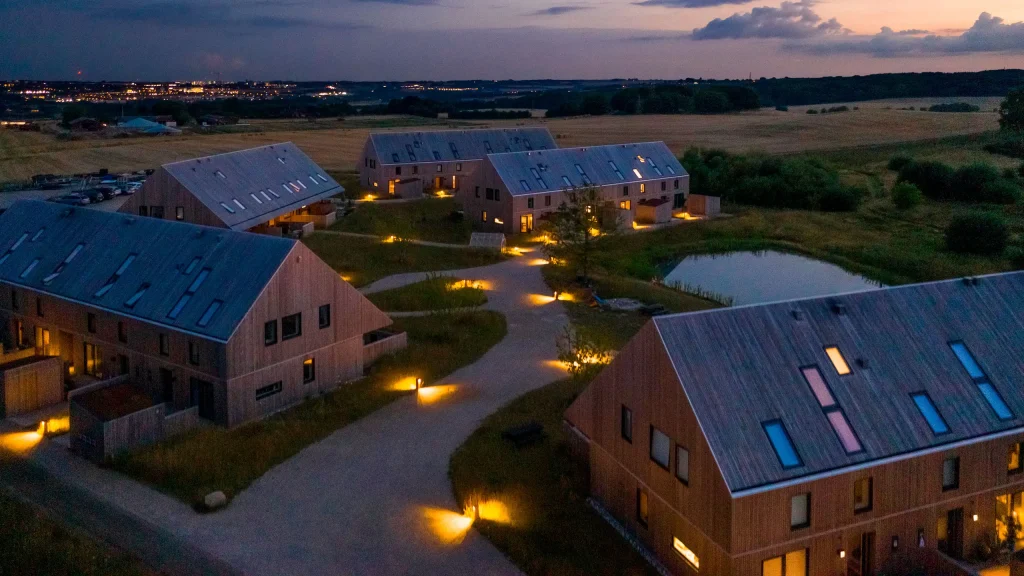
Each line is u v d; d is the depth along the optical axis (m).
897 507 24.80
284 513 29.84
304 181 89.62
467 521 29.42
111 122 186.62
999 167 123.25
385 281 65.31
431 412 39.38
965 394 26.78
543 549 27.55
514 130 118.19
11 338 47.22
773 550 23.17
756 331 26.59
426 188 106.94
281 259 38.97
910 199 102.19
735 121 194.75
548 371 44.94
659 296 61.97
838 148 148.00
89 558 25.97
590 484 31.50
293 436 36.06
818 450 23.97
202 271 40.69
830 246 84.19
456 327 52.50
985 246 80.12
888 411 25.53
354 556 27.09
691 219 94.62
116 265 43.97
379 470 33.38
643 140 161.00
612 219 86.25
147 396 37.06
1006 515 27.06
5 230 50.44
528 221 84.12
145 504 30.31
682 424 24.72
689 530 24.78
